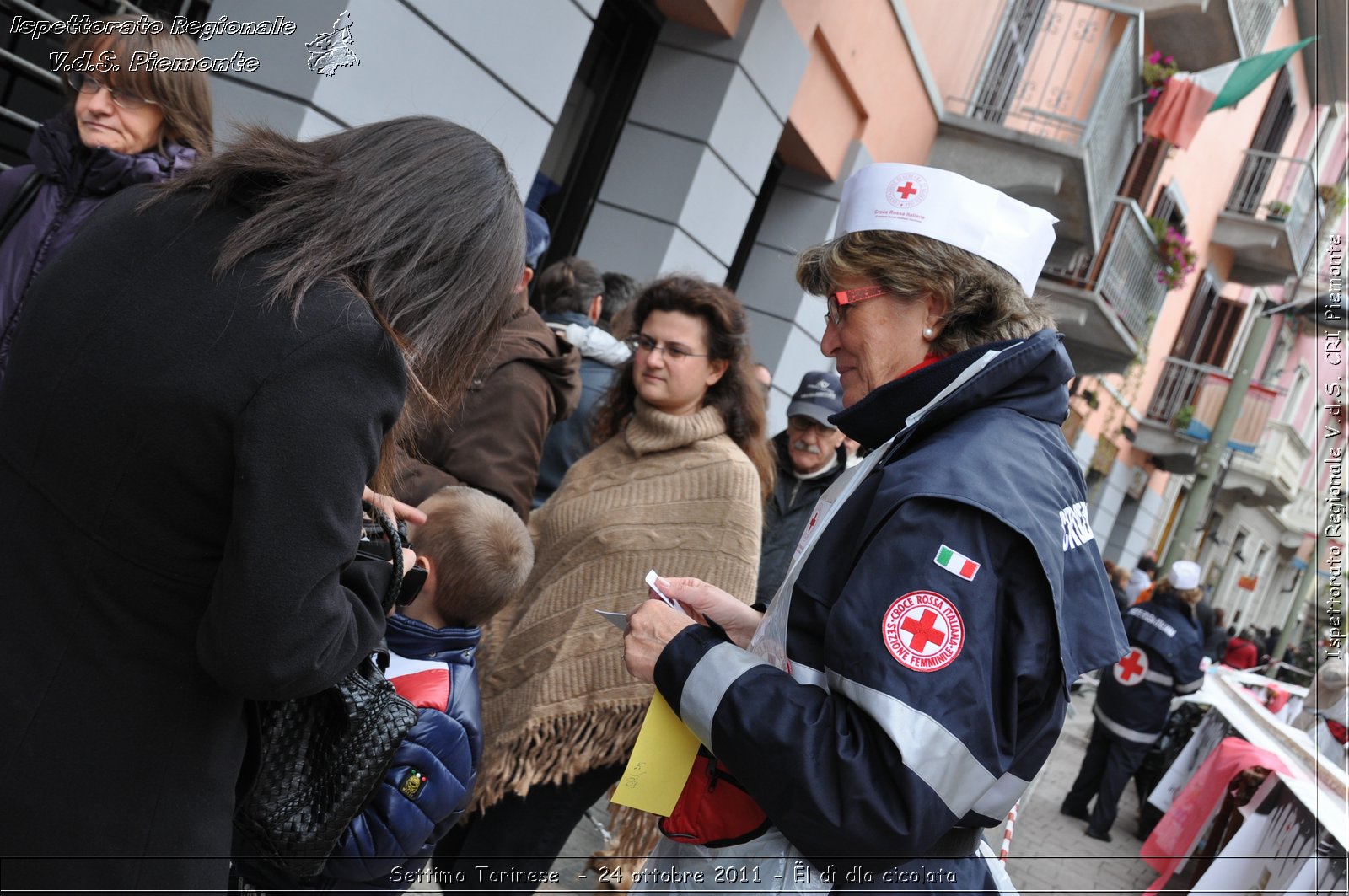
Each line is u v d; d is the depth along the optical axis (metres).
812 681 1.43
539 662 2.64
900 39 8.87
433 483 2.46
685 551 2.67
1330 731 3.33
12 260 2.38
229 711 1.32
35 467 1.26
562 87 4.81
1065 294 12.07
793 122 7.73
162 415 1.20
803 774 1.31
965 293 1.54
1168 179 15.04
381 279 1.32
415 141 1.39
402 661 1.89
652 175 6.52
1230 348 19.89
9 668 1.24
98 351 1.23
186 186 1.33
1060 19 11.20
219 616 1.19
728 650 1.48
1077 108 10.77
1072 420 15.16
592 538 2.71
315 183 1.31
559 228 6.59
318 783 1.49
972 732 1.29
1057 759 8.40
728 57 6.43
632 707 2.56
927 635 1.29
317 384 1.21
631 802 1.52
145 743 1.25
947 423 1.49
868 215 1.61
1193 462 19.17
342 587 1.33
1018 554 1.34
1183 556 8.18
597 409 3.09
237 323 1.21
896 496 1.37
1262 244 18.19
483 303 1.42
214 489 1.22
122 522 1.22
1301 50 11.73
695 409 2.84
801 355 8.83
